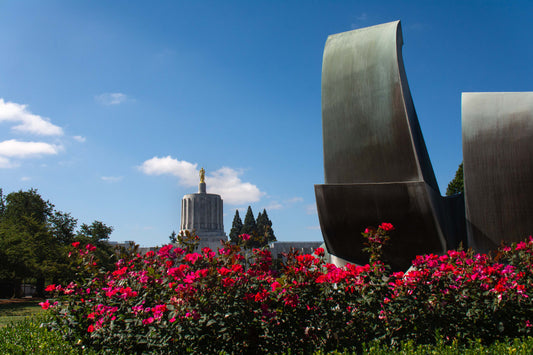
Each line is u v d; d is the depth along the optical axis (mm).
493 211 11039
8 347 6688
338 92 11461
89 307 6992
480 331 5984
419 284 6051
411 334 5883
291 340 5691
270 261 6320
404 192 10328
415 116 12797
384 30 11383
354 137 11125
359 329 5816
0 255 32719
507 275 6746
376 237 6332
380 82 10891
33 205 49406
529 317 6199
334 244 11609
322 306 5805
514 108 11141
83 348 6332
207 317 5289
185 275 5773
